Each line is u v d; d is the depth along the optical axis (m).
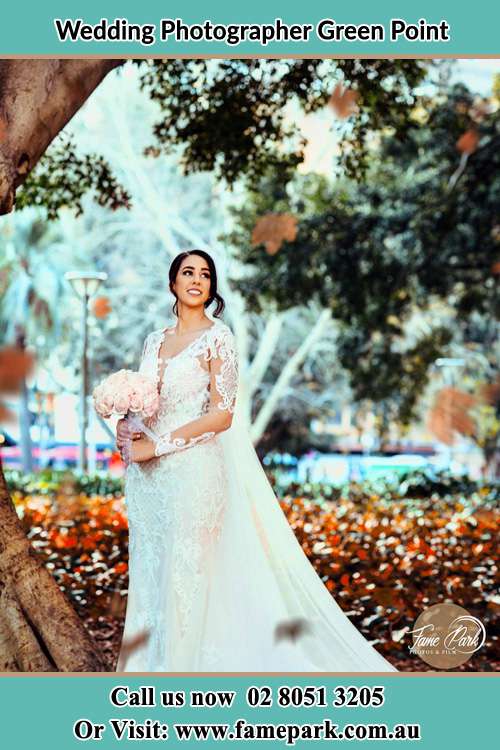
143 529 4.95
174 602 4.77
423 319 26.27
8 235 29.45
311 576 5.13
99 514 10.88
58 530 9.46
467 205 15.70
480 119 14.76
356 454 38.06
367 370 19.92
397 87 9.94
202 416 4.94
